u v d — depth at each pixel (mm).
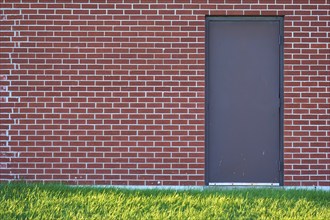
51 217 11805
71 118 14344
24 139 14352
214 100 14438
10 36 14344
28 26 14344
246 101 14438
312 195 13297
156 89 14312
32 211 12086
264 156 14469
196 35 14312
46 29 14344
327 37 14312
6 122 14352
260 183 14469
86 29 14344
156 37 14312
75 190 13500
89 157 14344
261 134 14461
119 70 14312
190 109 14320
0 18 14344
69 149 14344
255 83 14461
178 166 14320
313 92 14320
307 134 14312
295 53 14336
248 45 14461
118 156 14320
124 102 14312
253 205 12586
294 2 14312
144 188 14078
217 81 14445
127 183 14312
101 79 14312
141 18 14312
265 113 14461
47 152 14344
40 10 14344
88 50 14336
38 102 14344
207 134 14422
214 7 14320
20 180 14336
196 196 13180
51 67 14344
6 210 12125
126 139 14320
